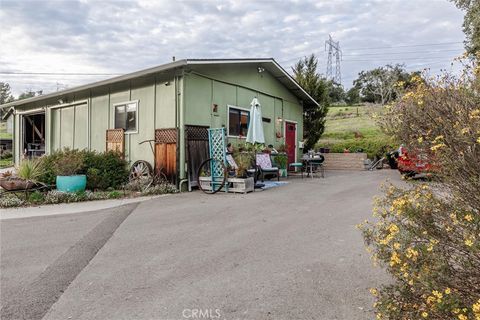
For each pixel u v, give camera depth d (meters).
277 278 2.83
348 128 23.86
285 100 12.96
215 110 9.23
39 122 15.48
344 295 2.51
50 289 2.66
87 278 2.88
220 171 7.81
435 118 1.97
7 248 3.71
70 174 7.48
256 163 9.25
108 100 10.36
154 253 3.52
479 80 1.91
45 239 4.06
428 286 1.62
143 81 9.20
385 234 2.05
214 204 6.23
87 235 4.23
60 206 6.26
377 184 8.86
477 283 1.66
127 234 4.27
